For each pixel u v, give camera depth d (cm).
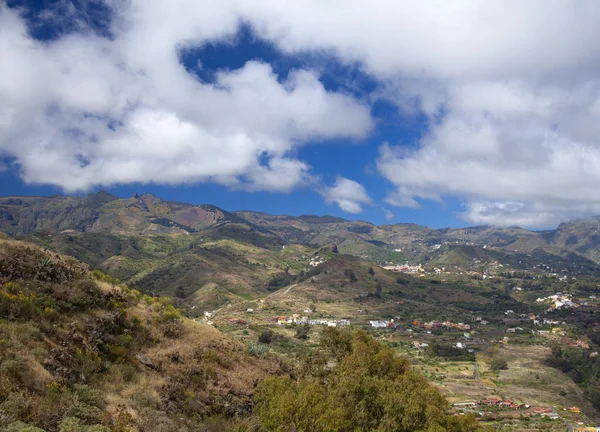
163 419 2336
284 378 3434
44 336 2380
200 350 3575
